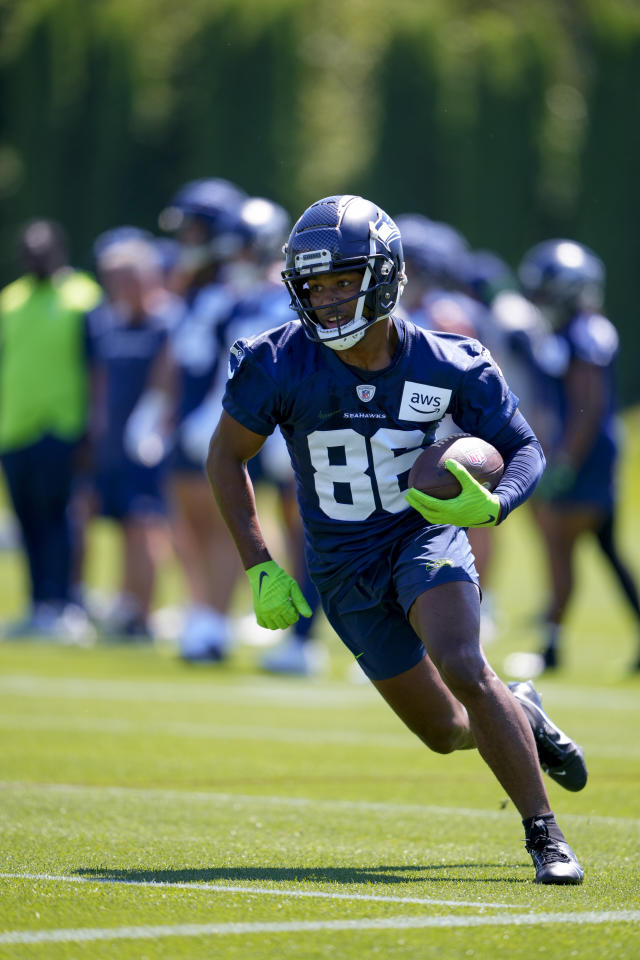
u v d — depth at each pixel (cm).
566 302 3706
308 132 19000
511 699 1479
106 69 18262
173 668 3631
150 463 4222
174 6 19075
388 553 1609
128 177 18362
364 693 3275
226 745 2512
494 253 18600
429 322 3525
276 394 1594
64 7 18275
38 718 2764
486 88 18825
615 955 1155
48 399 4094
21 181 18250
